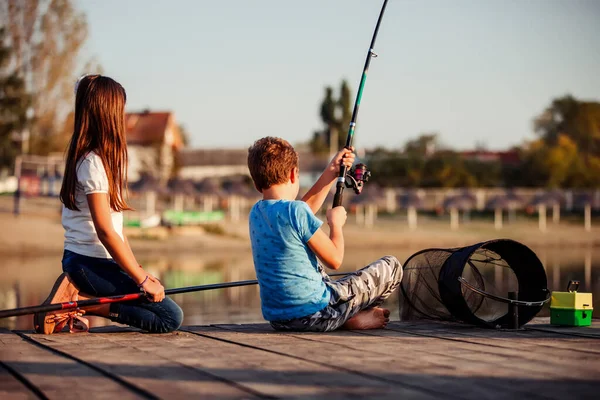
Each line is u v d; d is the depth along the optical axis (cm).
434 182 5059
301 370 271
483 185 5216
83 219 379
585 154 6444
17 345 341
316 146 6519
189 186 3844
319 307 376
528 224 4581
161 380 256
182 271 2169
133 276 370
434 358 295
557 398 229
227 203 4619
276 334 372
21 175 3675
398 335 369
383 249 3494
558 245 4034
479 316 439
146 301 382
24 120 3547
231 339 353
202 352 313
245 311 1169
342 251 374
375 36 423
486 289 448
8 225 3059
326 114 6550
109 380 260
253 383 250
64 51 3725
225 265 2444
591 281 1748
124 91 379
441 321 433
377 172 5191
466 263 410
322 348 323
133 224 3419
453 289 398
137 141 4988
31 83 3731
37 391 247
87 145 369
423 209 4853
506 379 255
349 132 402
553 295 412
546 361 288
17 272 2045
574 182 5334
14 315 339
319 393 236
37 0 3650
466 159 5478
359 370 271
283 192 382
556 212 4759
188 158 5538
